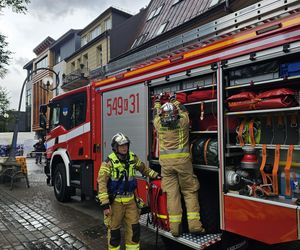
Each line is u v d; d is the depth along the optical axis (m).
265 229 3.27
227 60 3.68
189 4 17.20
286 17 3.13
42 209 7.41
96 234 5.58
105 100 6.08
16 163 10.48
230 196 3.63
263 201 3.29
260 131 3.61
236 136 3.76
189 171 4.07
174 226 4.04
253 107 3.47
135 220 4.17
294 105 3.24
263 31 3.30
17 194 9.39
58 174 8.09
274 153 3.47
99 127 6.32
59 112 8.07
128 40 24.25
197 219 3.99
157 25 19.52
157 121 4.30
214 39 4.07
